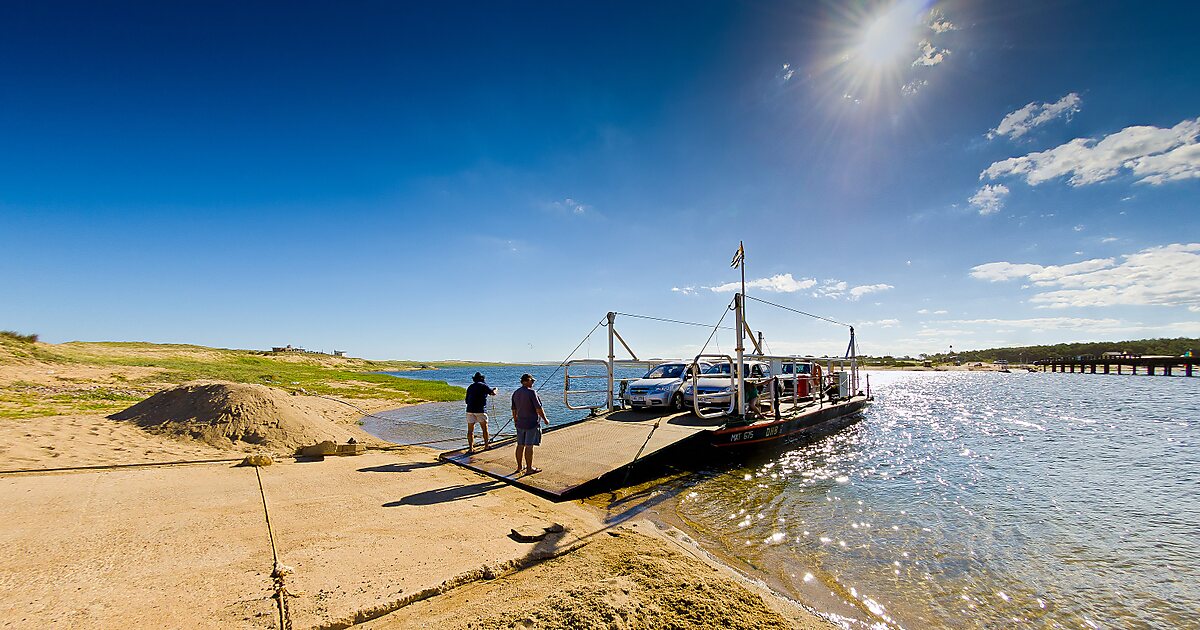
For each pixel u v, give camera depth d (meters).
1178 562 6.24
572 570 4.91
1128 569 6.04
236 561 4.69
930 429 18.95
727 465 11.44
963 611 4.95
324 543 5.29
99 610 3.63
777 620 4.22
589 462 9.54
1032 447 14.91
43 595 3.80
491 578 4.70
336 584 4.30
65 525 5.38
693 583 4.74
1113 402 33.03
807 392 15.91
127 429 11.39
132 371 29.20
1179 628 4.73
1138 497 9.26
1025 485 10.07
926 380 82.81
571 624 3.73
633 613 3.99
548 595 4.25
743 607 4.36
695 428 11.45
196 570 4.43
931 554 6.39
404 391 35.12
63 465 8.02
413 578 4.50
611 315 15.51
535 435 9.27
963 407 29.67
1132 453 13.95
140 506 6.23
